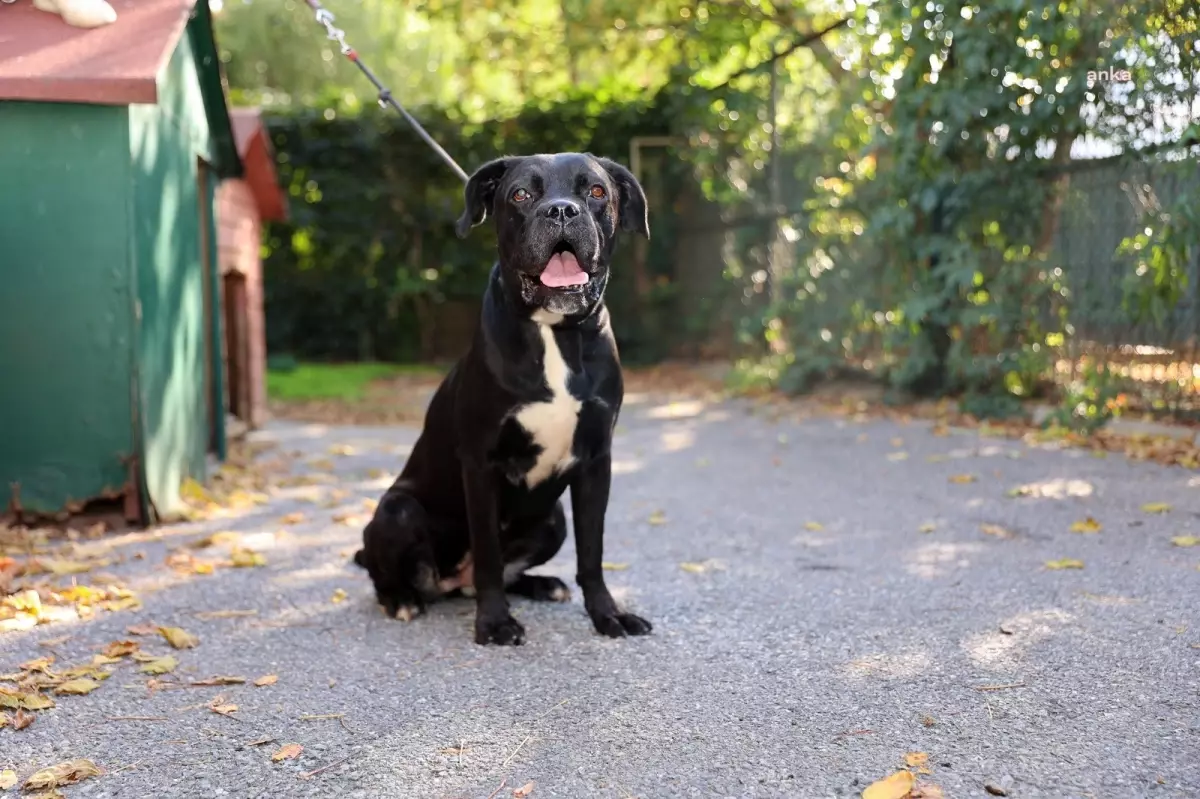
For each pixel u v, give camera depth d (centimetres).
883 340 895
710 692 280
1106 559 401
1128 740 243
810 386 982
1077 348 736
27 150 462
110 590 383
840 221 953
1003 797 217
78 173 465
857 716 260
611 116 1334
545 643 328
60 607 367
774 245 1078
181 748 254
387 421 913
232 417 801
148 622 353
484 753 246
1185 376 647
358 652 323
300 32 2170
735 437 764
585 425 328
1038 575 383
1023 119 717
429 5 1341
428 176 1387
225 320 799
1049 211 757
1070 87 672
